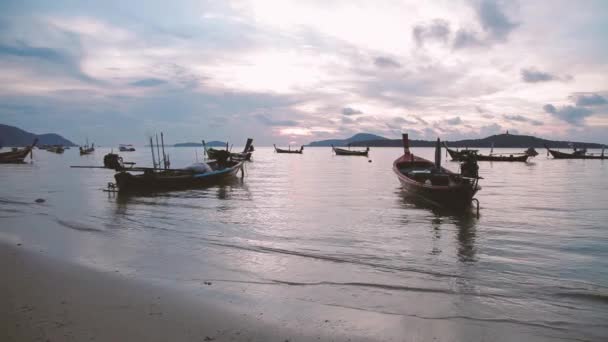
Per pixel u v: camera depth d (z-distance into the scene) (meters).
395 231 13.55
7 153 60.66
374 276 8.59
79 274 8.12
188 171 27.33
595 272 9.20
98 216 16.17
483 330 6.01
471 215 16.84
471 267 9.45
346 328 5.86
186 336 5.48
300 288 7.68
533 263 9.88
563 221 15.58
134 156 111.44
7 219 15.12
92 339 5.32
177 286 7.54
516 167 56.22
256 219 15.68
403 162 27.52
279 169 51.41
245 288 7.56
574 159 84.44
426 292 7.66
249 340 5.41
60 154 117.12
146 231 13.21
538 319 6.52
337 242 11.81
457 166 62.94
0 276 7.93
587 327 6.24
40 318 5.95
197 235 12.62
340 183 31.58
